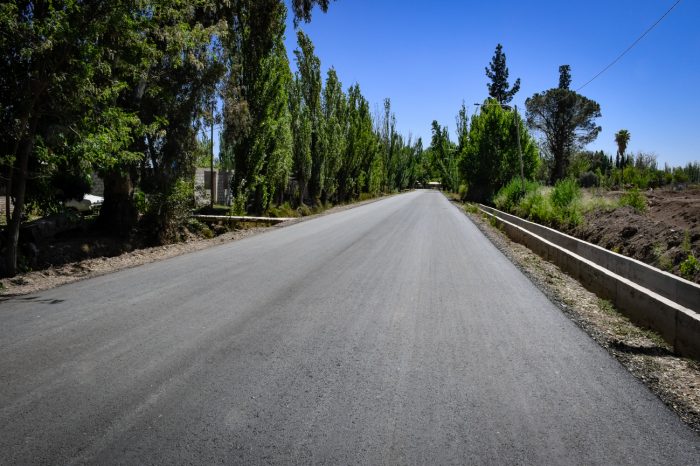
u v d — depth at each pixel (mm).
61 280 7855
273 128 20219
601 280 6875
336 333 4895
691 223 9852
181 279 7656
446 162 78250
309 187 30109
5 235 9312
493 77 66500
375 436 2854
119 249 11648
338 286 7230
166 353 4219
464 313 5809
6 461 2535
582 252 10125
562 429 2984
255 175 20016
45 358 4059
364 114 46250
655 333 5062
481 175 40500
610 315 5945
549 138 75500
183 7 11500
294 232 15633
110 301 6133
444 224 19562
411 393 3473
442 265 9414
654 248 9102
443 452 2686
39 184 9391
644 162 66250
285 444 2750
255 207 21891
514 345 4625
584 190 27656
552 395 3486
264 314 5570
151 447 2695
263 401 3301
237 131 17188
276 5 19281
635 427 3033
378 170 53719
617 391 3590
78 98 8156
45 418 3016
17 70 7898
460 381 3713
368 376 3779
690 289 5402
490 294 6922
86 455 2607
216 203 26344
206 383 3586
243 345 4469
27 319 5262
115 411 3121
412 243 12922
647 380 3828
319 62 29297
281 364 4004
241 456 2619
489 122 39562
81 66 7934
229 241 13453
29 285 7465
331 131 31562
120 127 9594
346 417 3088
